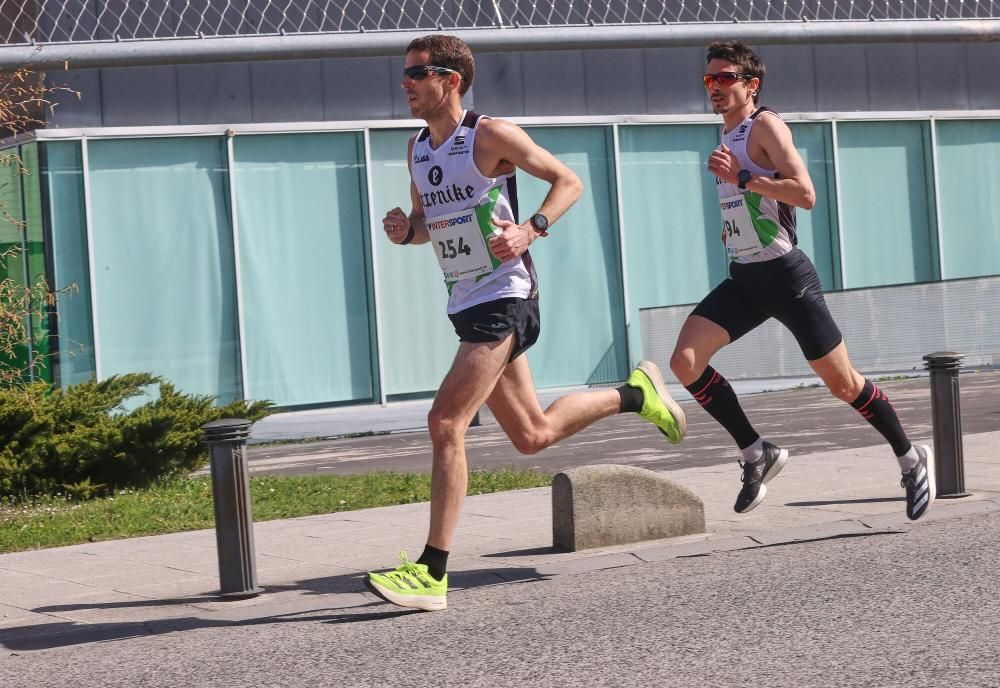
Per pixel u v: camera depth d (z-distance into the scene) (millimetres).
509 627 6855
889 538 8758
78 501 12195
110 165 19344
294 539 9969
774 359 21953
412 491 12031
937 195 24656
